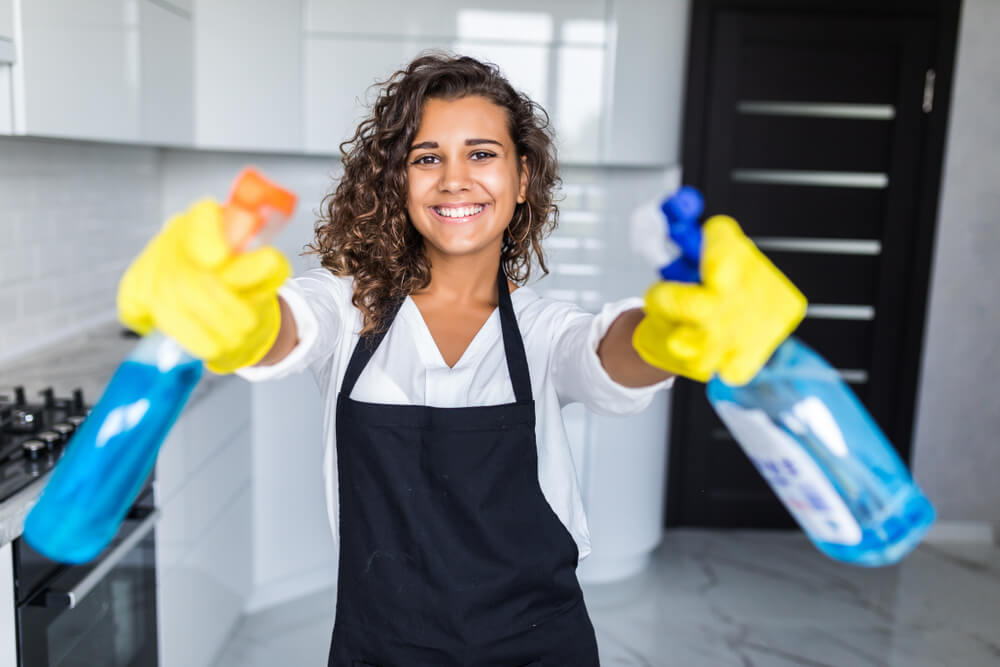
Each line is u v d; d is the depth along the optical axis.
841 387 0.75
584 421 3.25
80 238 2.65
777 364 0.74
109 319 2.87
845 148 3.69
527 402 1.18
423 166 1.19
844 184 3.73
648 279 3.41
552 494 1.23
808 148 3.69
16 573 1.45
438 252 1.24
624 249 3.39
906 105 3.65
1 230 2.23
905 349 3.80
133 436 0.65
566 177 3.36
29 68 1.68
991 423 3.84
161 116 2.44
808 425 0.73
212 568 2.52
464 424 1.15
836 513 0.73
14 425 1.74
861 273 3.79
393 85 1.31
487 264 1.25
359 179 1.25
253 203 0.63
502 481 1.17
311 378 3.02
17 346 2.35
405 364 1.20
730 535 3.88
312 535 3.12
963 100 3.65
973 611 3.20
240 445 2.81
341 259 1.25
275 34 2.85
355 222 1.24
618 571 3.41
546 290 3.40
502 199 1.20
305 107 2.94
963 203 3.72
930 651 2.91
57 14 1.78
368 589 1.16
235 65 2.83
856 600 3.27
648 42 3.08
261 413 2.97
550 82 3.03
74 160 2.57
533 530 1.17
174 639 2.20
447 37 2.96
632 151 3.13
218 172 3.21
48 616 1.53
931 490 3.89
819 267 3.79
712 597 3.27
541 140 1.28
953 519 3.90
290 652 2.78
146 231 3.14
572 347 1.10
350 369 1.19
